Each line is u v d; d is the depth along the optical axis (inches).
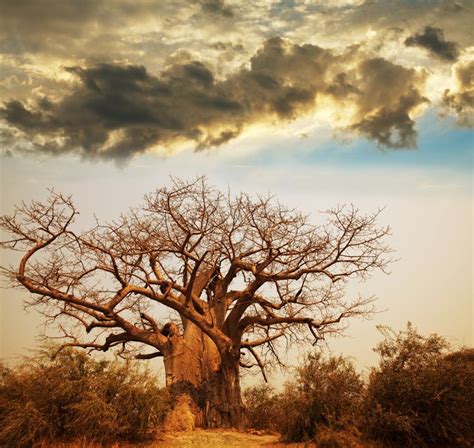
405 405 762.8
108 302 983.0
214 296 1052.5
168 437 808.9
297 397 805.9
